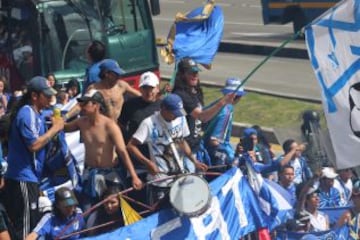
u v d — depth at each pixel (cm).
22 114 1706
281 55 4597
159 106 1833
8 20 2988
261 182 1725
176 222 1598
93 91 1789
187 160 1795
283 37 5091
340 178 2044
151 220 1582
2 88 2606
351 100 1677
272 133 3038
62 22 2962
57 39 2948
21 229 1738
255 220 1705
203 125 1991
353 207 1980
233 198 1683
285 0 4909
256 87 3809
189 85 1864
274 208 1725
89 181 1716
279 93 3597
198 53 2336
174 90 1873
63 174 1773
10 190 1741
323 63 1692
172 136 1734
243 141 2108
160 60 4353
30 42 2941
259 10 6419
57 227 1628
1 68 3034
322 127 2033
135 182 1670
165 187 1720
